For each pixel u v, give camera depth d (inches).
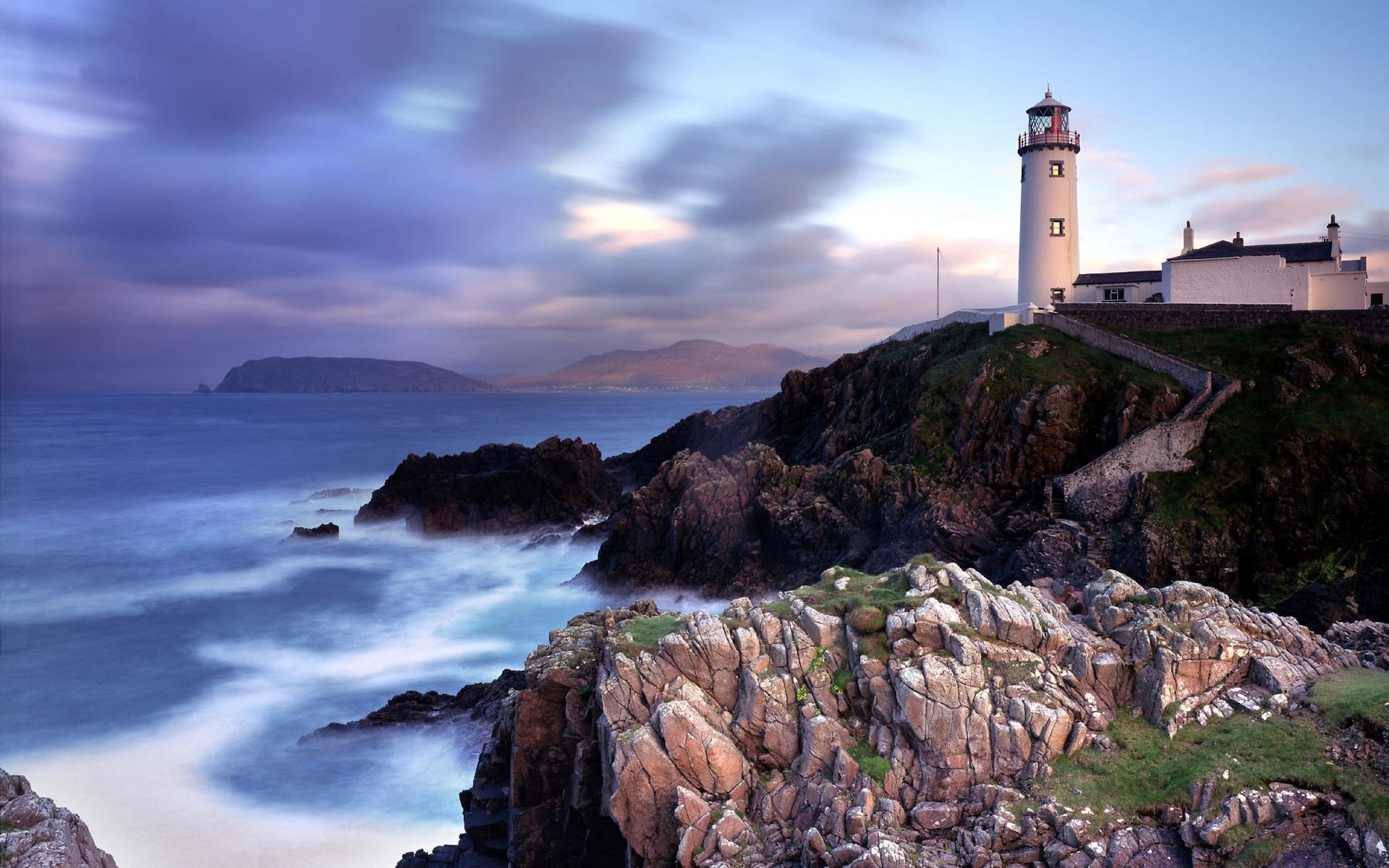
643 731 838.5
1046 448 2276.1
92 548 3607.3
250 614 2581.2
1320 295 2915.8
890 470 2377.0
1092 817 735.7
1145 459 2159.2
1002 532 2170.3
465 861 1042.7
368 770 1517.0
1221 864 687.7
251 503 4753.9
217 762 1576.0
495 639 2305.6
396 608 2608.3
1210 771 748.6
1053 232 3390.7
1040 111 3408.0
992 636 874.1
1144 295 3289.9
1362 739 750.5
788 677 877.2
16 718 1800.0
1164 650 844.0
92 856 703.1
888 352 3211.1
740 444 3540.8
